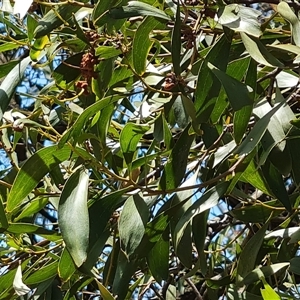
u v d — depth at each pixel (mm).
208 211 979
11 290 1209
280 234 1088
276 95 911
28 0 938
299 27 817
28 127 1159
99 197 1015
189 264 949
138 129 961
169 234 1031
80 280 1195
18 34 1230
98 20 976
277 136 855
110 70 1041
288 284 1240
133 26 1257
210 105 903
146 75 1067
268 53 846
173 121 1184
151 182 1144
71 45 1141
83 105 1193
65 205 886
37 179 993
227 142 1131
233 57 1063
